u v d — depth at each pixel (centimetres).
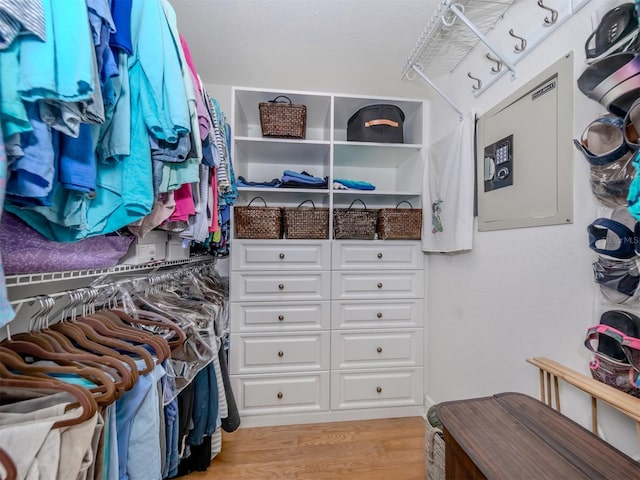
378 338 186
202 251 173
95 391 54
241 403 175
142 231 84
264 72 183
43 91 42
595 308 79
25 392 49
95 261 73
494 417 74
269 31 146
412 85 192
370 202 221
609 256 71
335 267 183
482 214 132
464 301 147
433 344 180
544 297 98
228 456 149
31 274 58
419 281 189
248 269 177
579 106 86
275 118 178
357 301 185
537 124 101
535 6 103
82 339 68
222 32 147
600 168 73
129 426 68
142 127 68
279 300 179
